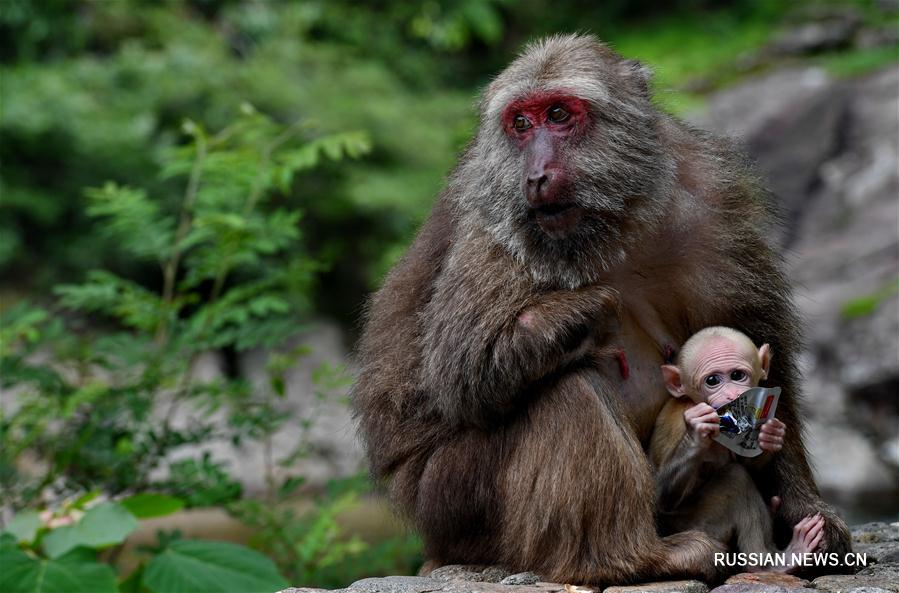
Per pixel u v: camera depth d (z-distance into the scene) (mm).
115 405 7848
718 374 4941
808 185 20422
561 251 5055
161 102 22016
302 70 24344
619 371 5184
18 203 19766
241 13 25594
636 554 4746
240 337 7887
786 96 21406
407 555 8172
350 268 23141
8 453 7852
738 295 5320
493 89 5469
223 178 8406
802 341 5648
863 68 21641
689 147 5477
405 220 22094
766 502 5395
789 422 5387
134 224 8352
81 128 20609
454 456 5227
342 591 4723
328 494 8312
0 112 19953
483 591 4594
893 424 14492
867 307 15375
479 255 5094
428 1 27219
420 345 5422
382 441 5523
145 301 8188
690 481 4902
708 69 23891
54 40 23781
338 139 8359
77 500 6824
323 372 8359
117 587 6195
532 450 4902
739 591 4500
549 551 4887
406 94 25438
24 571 6086
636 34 27234
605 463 4766
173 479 7891
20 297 20062
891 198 18938
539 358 4809
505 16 29062
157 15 24172
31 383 8367
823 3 24750
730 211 5352
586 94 5148
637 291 5301
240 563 6570
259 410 8766
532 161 5078
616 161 5152
